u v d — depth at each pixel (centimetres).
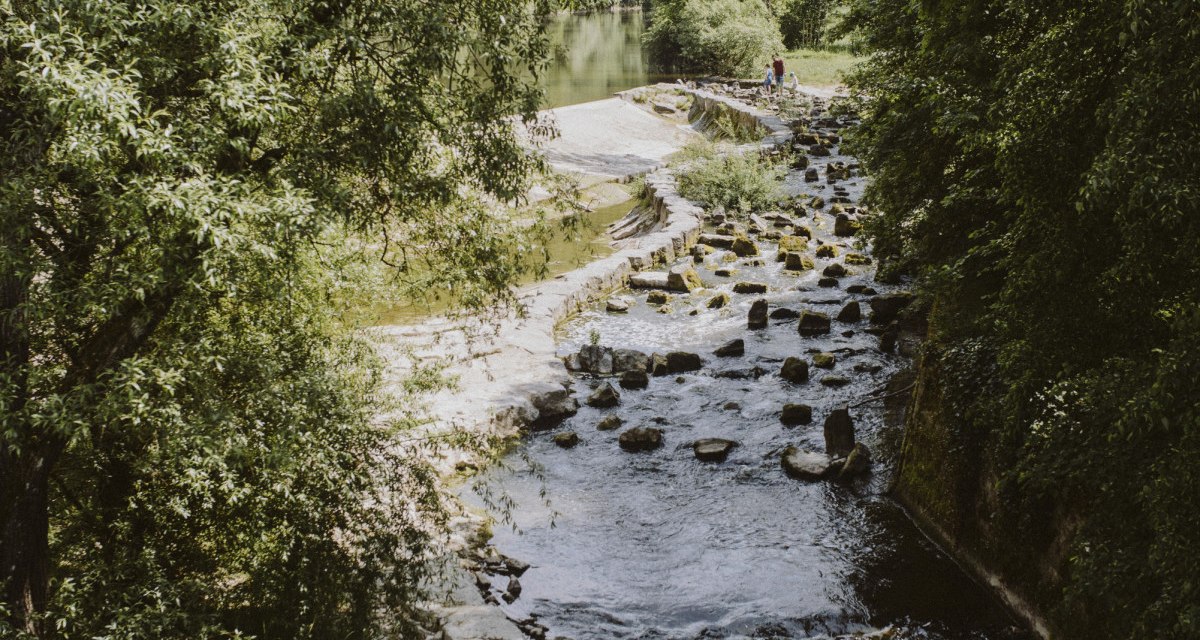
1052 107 529
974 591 849
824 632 801
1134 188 426
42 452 521
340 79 580
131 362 473
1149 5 424
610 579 882
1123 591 536
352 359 749
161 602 539
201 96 520
